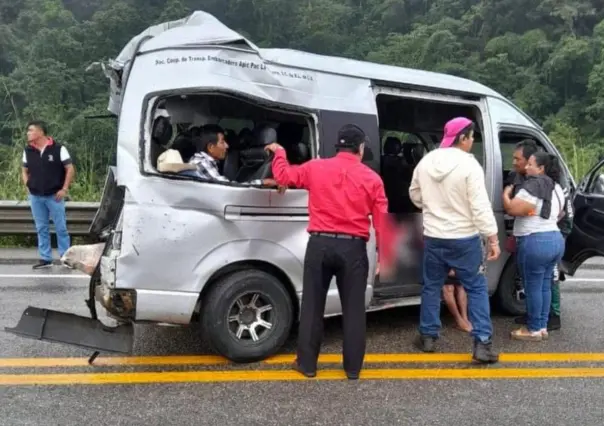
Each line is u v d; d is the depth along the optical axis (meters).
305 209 4.64
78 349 4.81
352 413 3.83
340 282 4.35
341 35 70.25
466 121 4.62
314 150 4.70
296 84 4.66
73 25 61.84
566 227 5.32
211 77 4.32
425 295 4.88
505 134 5.84
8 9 66.69
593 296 6.90
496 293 5.94
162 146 4.49
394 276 5.46
